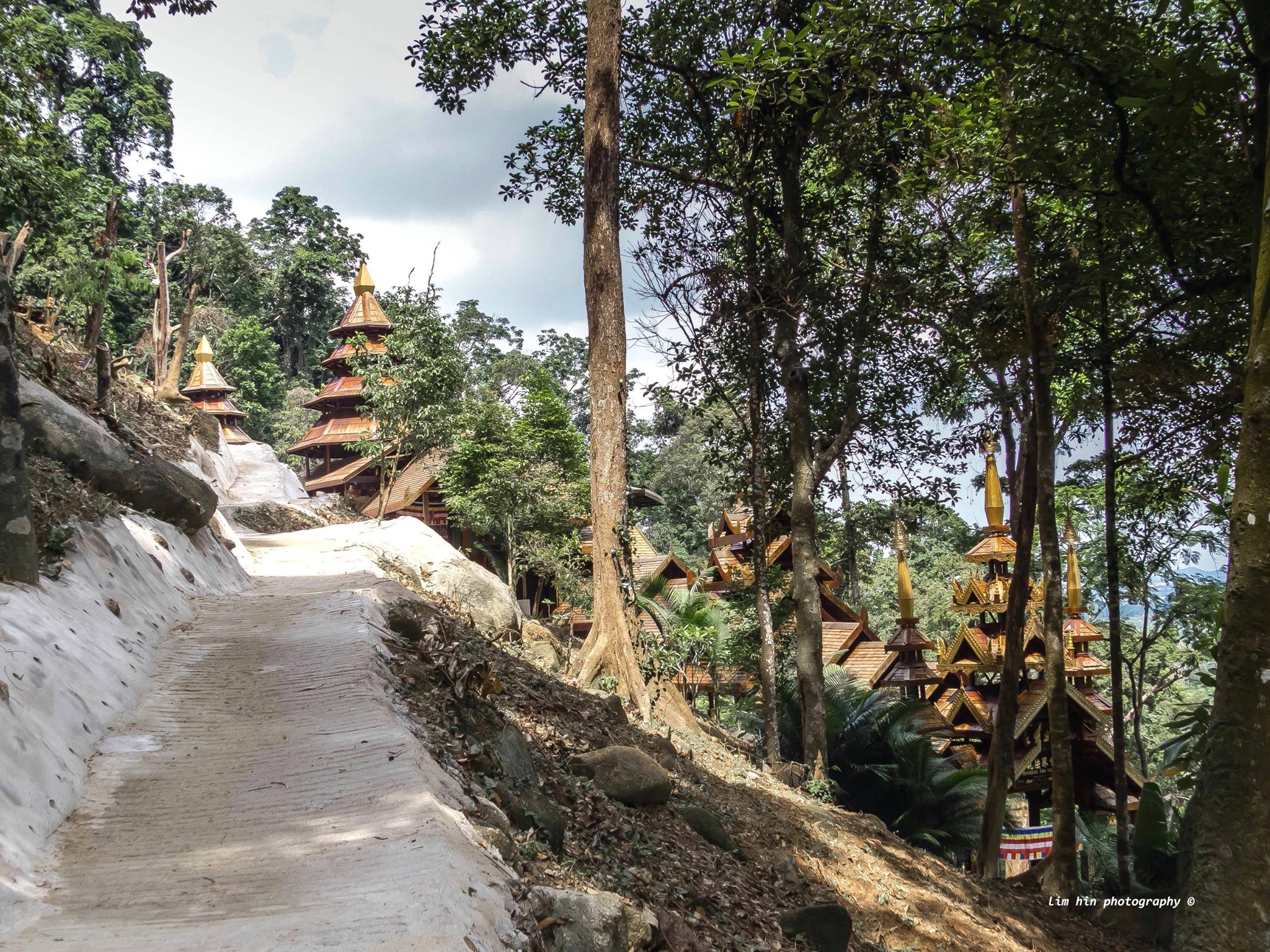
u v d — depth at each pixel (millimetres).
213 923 5062
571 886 7449
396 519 23594
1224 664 6109
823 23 13477
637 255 19125
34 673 7422
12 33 20703
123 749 7621
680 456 66000
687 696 27719
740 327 20453
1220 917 5730
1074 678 30922
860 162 19172
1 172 20484
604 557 17078
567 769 11094
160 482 14008
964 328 18797
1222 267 12281
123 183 64875
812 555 20312
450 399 28703
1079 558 34969
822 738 19844
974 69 15547
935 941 12430
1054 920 15750
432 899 5277
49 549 9844
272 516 30984
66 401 15477
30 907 5176
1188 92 8914
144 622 10562
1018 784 26969
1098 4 11375
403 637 13023
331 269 86375
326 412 54812
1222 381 15359
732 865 11180
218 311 74250
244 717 8625
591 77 17797
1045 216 18016
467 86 22828
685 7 20656
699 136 22500
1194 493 18391
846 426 20359
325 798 6922
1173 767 13781
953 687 32031
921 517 23484
